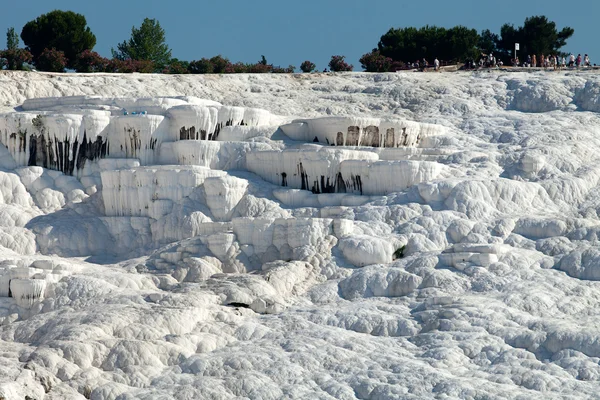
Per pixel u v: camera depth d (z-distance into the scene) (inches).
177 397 1471.5
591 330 1569.9
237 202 2233.0
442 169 2305.6
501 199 2170.3
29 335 1701.5
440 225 2070.6
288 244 2039.9
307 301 1857.8
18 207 2240.4
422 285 1854.1
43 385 1488.7
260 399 1471.5
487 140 2600.9
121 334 1638.8
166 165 2294.5
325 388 1489.9
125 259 2143.2
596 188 2278.5
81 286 1854.1
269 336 1678.2
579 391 1434.5
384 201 2182.6
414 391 1457.9
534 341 1579.7
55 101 2613.2
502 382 1480.1
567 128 2615.7
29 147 2348.7
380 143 2511.1
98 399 1475.1
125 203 2239.2
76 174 2370.8
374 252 1973.4
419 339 1644.9
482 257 1891.0
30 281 1825.8
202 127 2469.2
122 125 2402.8
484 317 1668.3
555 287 1803.6
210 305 1772.9
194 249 2042.3
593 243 1962.4
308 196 2258.9
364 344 1628.9
